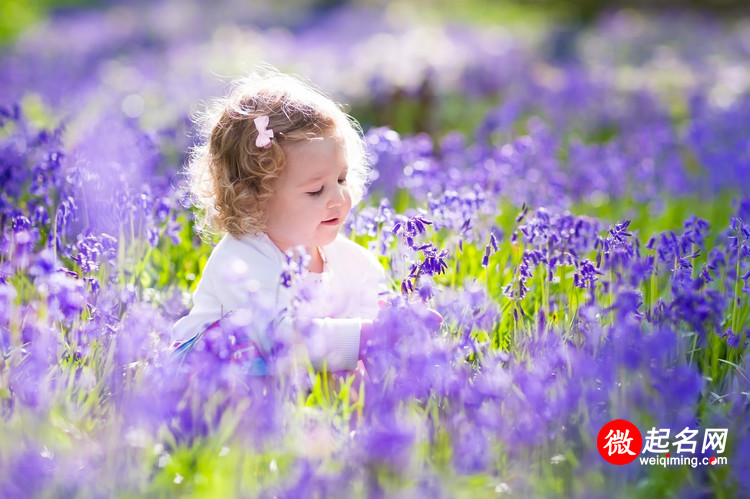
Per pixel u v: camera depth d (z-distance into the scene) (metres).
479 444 2.45
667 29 21.48
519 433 2.47
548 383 2.72
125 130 5.89
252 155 3.09
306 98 3.18
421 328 2.69
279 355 2.65
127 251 3.83
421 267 3.05
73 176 3.98
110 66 15.13
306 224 3.15
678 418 2.57
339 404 2.81
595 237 3.72
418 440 2.46
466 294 3.07
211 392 2.60
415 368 2.62
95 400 2.69
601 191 6.24
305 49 17.12
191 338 3.14
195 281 3.91
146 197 3.76
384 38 17.81
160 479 2.38
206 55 15.90
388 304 2.83
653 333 2.72
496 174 4.95
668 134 7.82
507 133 7.97
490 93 11.14
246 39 18.22
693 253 3.27
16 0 20.44
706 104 9.95
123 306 3.25
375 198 5.22
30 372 2.69
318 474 2.30
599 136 9.41
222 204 3.23
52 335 2.87
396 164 5.25
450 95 10.52
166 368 2.75
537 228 3.47
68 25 22.11
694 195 6.50
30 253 3.39
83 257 3.26
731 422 2.65
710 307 2.85
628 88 10.47
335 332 2.98
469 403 2.63
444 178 4.86
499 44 16.45
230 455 2.42
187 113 7.68
